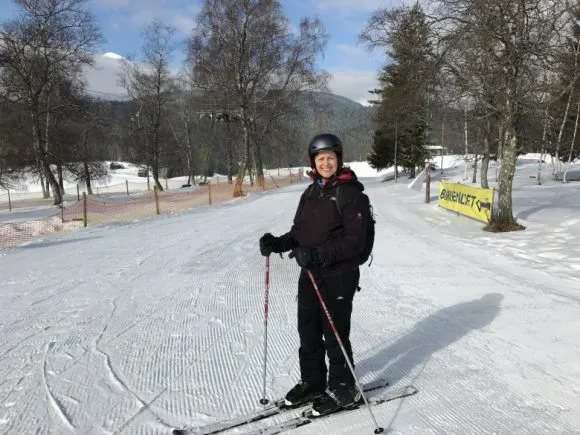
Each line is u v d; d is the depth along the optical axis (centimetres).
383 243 942
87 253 914
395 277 670
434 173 4094
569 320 479
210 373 372
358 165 6862
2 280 704
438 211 1501
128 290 627
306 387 308
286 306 546
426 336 441
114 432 292
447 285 624
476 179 3222
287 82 3056
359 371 371
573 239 916
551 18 936
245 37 2789
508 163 1086
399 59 1248
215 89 2936
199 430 287
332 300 286
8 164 3450
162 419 306
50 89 2812
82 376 370
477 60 1027
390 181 3659
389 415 302
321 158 284
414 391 331
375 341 433
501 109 1059
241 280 673
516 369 368
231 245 955
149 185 4828
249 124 3042
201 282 664
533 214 1259
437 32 1056
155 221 1435
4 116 2769
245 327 478
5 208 3108
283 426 289
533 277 663
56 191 2855
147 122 4047
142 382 358
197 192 2614
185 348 424
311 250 268
